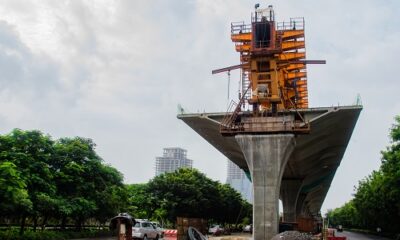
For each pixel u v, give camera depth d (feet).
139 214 209.97
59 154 139.13
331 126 137.18
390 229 250.57
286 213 196.75
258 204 118.73
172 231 145.69
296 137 128.88
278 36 146.30
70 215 137.08
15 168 97.09
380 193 200.13
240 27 158.81
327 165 206.69
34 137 115.03
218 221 299.79
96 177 146.92
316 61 154.92
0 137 108.88
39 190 110.93
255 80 144.05
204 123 140.15
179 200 218.18
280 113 132.98
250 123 126.00
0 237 98.68
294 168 183.73
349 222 505.25
